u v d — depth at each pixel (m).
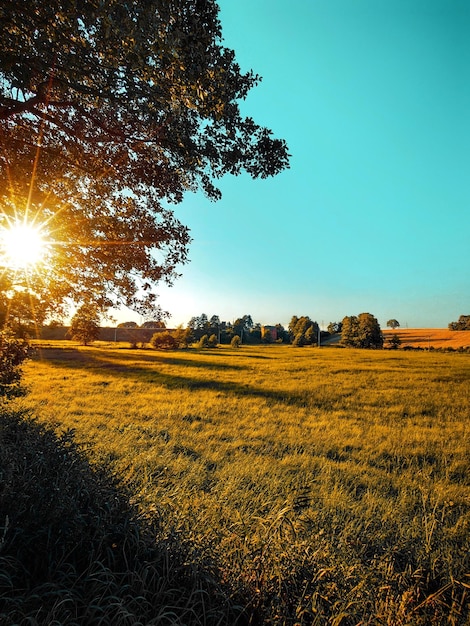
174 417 16.42
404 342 122.88
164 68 4.50
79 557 3.25
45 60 4.18
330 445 12.50
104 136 6.31
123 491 4.75
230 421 16.27
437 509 6.71
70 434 5.98
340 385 29.80
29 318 6.73
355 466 10.14
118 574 3.02
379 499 7.41
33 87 4.93
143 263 7.08
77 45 4.12
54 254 6.55
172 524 4.02
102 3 3.38
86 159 6.37
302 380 32.78
